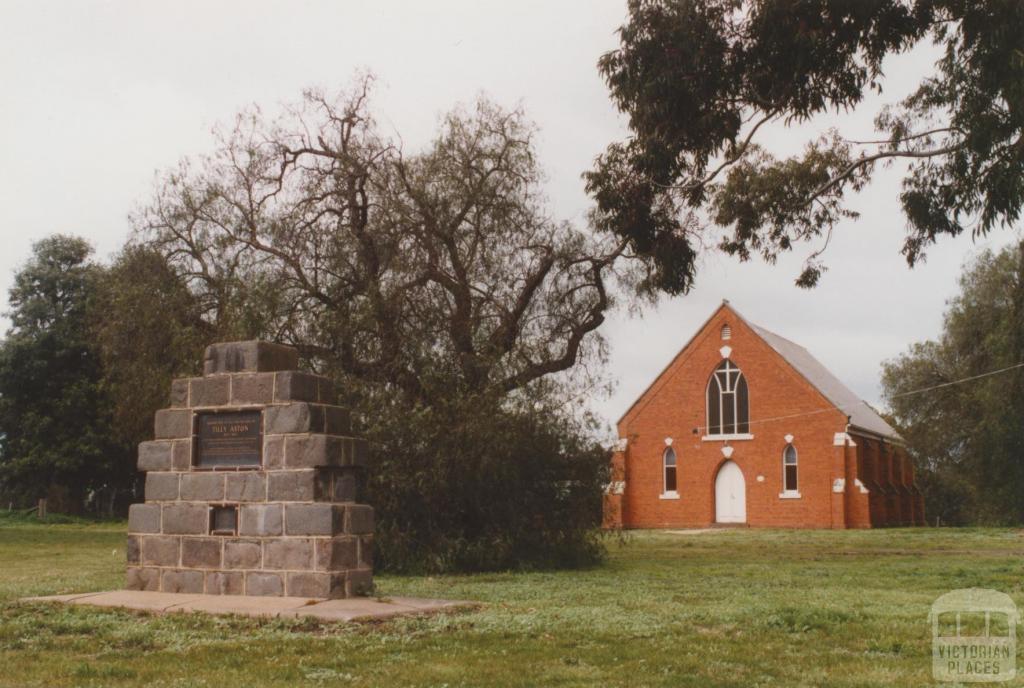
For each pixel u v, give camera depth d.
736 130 22.72
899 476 65.38
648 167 22.84
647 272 25.27
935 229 23.72
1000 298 52.03
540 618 11.98
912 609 13.16
